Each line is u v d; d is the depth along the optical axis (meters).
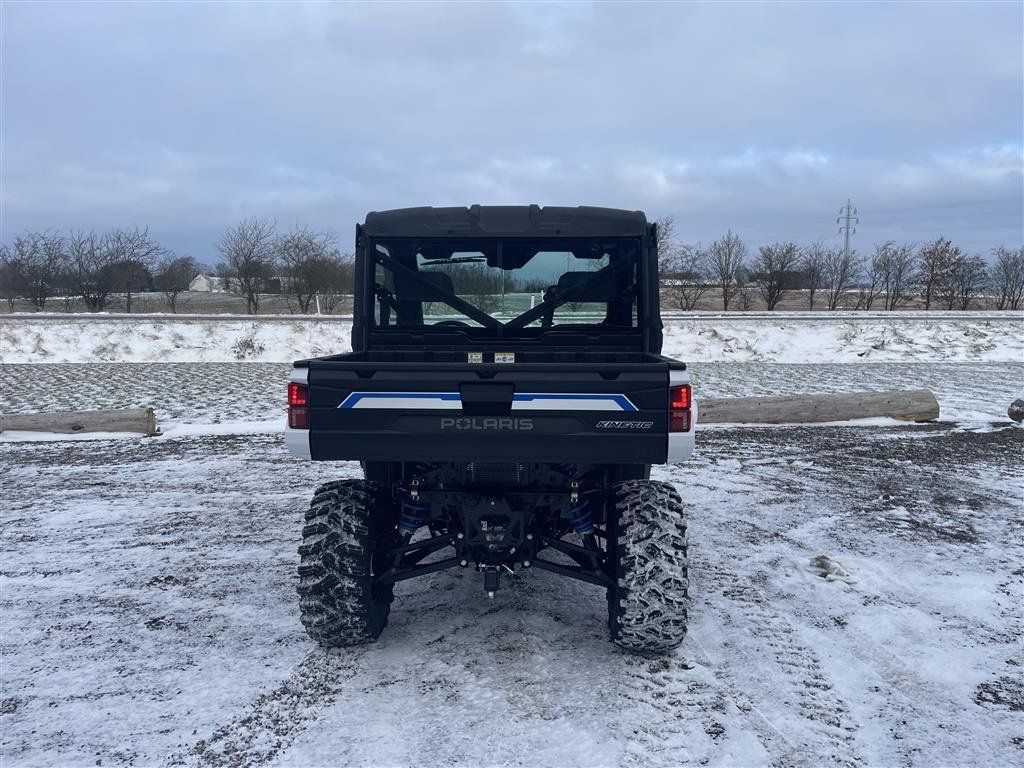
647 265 4.61
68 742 3.25
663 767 3.03
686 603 3.69
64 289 34.22
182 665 3.92
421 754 3.12
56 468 8.41
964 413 11.93
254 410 12.25
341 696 3.58
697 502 7.02
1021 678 3.77
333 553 3.78
